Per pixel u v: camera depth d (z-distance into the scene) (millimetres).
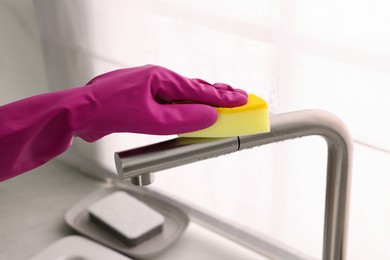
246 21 898
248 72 936
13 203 1212
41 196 1230
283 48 877
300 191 976
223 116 505
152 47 1045
